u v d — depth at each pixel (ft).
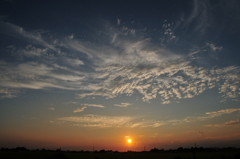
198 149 552.82
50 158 128.98
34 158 215.92
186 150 580.71
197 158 213.66
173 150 614.34
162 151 642.63
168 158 238.68
